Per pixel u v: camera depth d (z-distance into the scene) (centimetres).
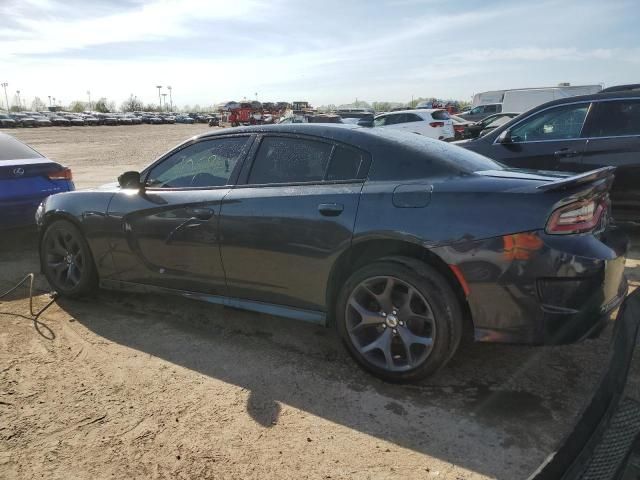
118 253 417
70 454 249
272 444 255
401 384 306
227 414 280
